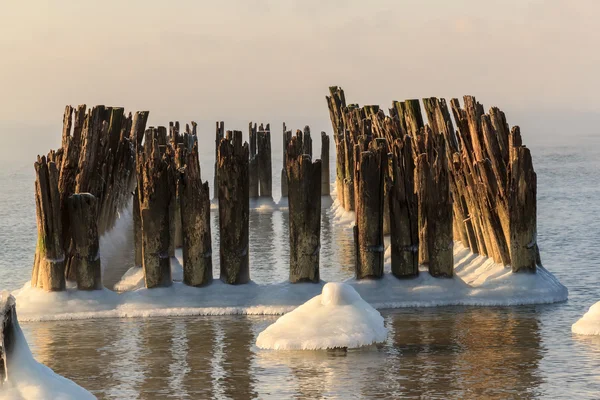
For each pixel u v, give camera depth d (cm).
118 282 4853
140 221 4803
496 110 4403
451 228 4244
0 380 1991
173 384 3075
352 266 5453
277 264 5566
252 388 3006
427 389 2948
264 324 3888
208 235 4209
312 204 4175
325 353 3394
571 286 4612
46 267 4128
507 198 4288
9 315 2006
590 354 3319
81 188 4388
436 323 3841
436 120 5150
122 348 3550
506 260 4362
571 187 9994
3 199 9994
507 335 3619
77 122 4653
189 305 4122
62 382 2033
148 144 5366
